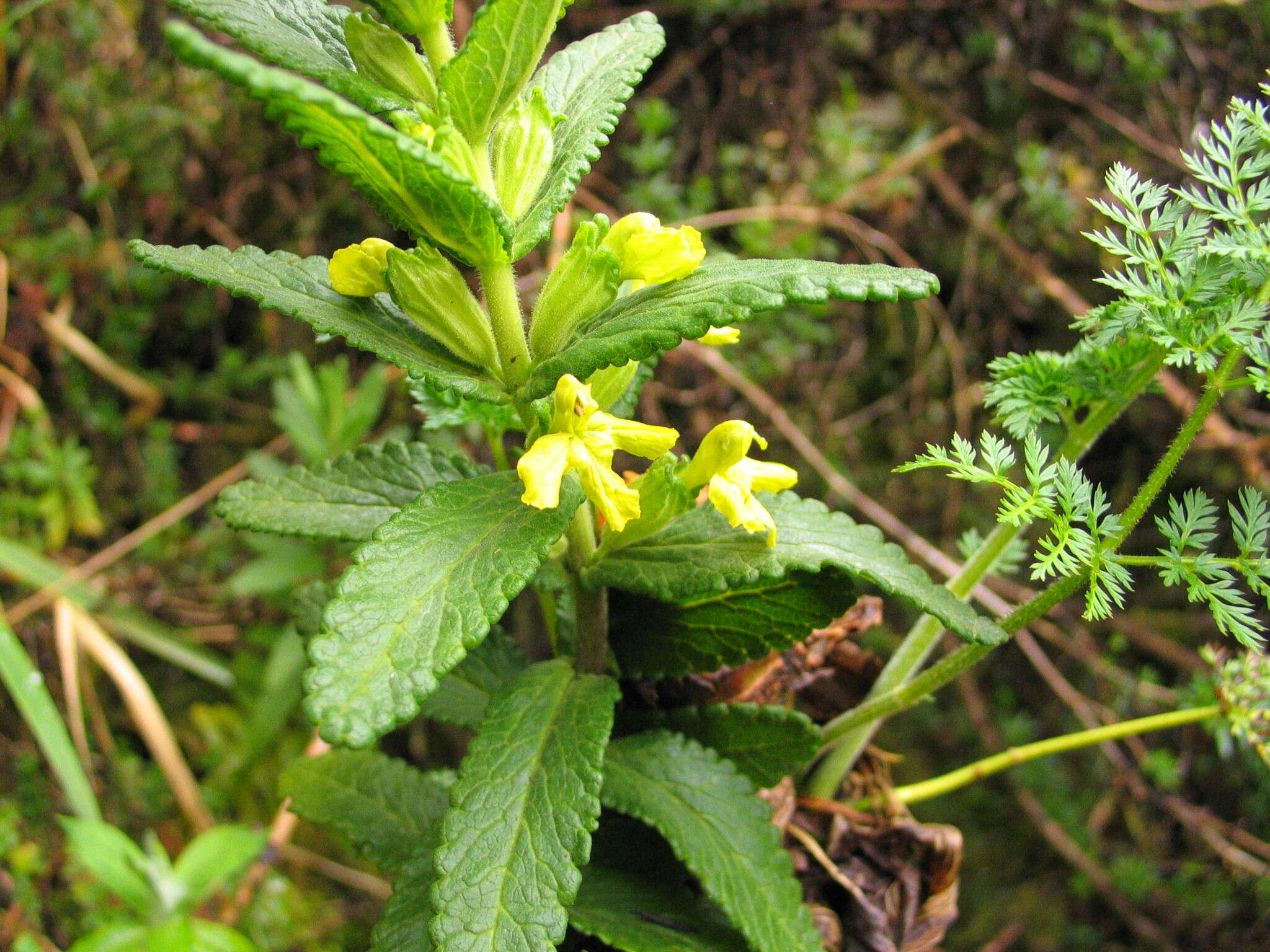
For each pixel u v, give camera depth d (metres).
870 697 0.17
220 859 0.23
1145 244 0.13
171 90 0.35
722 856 0.13
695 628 0.15
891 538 0.34
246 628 0.35
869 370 0.36
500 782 0.12
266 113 0.11
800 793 0.17
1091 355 0.15
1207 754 0.30
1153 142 0.33
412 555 0.11
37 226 0.35
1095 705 0.31
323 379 0.29
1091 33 0.34
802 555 0.13
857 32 0.34
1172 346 0.13
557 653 0.16
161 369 0.37
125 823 0.31
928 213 0.35
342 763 0.17
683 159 0.34
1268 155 0.13
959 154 0.35
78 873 0.28
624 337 0.12
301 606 0.17
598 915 0.14
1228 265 0.13
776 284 0.12
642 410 0.32
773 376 0.33
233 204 0.36
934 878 0.17
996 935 0.31
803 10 0.33
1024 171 0.34
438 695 0.16
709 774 0.14
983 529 0.33
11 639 0.25
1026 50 0.34
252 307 0.37
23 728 0.31
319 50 0.13
